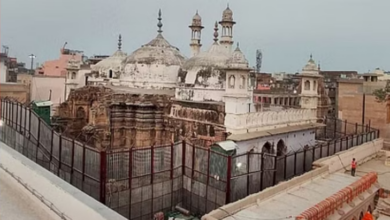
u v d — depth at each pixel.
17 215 7.98
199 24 40.41
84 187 15.12
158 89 31.77
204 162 16.33
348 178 15.09
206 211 16.06
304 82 28.86
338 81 42.78
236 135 19.67
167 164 16.62
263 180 16.19
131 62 33.44
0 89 38.22
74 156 15.78
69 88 41.97
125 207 15.07
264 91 49.59
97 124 27.09
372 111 31.95
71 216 7.26
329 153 19.94
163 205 16.48
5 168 10.56
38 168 8.98
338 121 31.25
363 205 13.35
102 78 40.16
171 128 25.72
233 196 15.14
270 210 11.31
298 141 24.08
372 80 41.75
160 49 33.28
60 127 30.56
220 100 24.52
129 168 15.22
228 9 34.03
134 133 27.30
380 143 22.06
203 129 22.84
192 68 27.38
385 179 16.22
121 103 27.08
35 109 24.95
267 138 21.08
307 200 12.30
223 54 27.59
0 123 22.73
